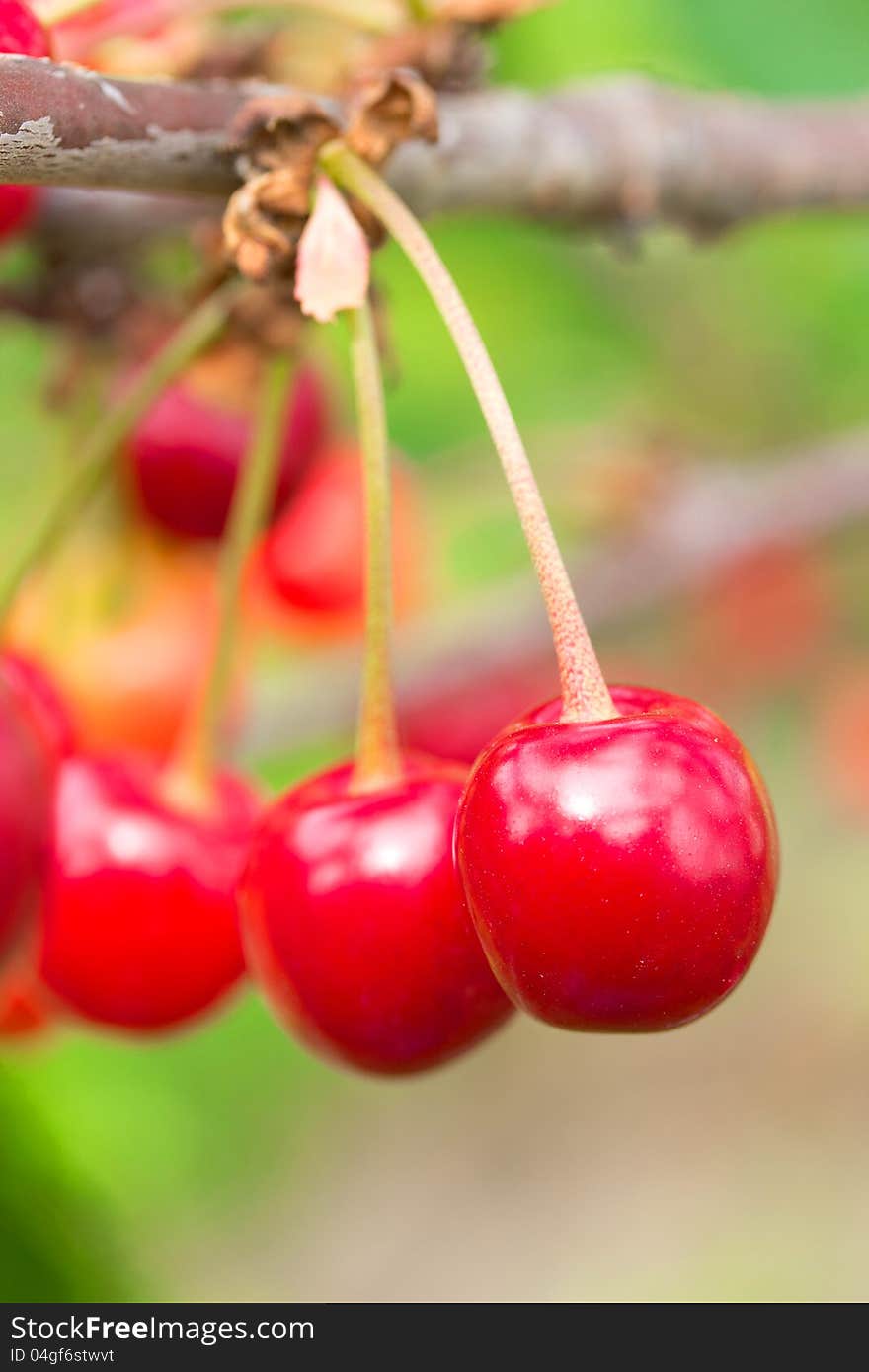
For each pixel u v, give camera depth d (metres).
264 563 0.42
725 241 0.31
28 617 0.35
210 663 0.28
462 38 0.28
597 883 0.22
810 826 0.68
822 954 0.81
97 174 0.24
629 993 0.23
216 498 0.34
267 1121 0.48
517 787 0.23
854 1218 0.77
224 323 0.28
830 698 0.62
